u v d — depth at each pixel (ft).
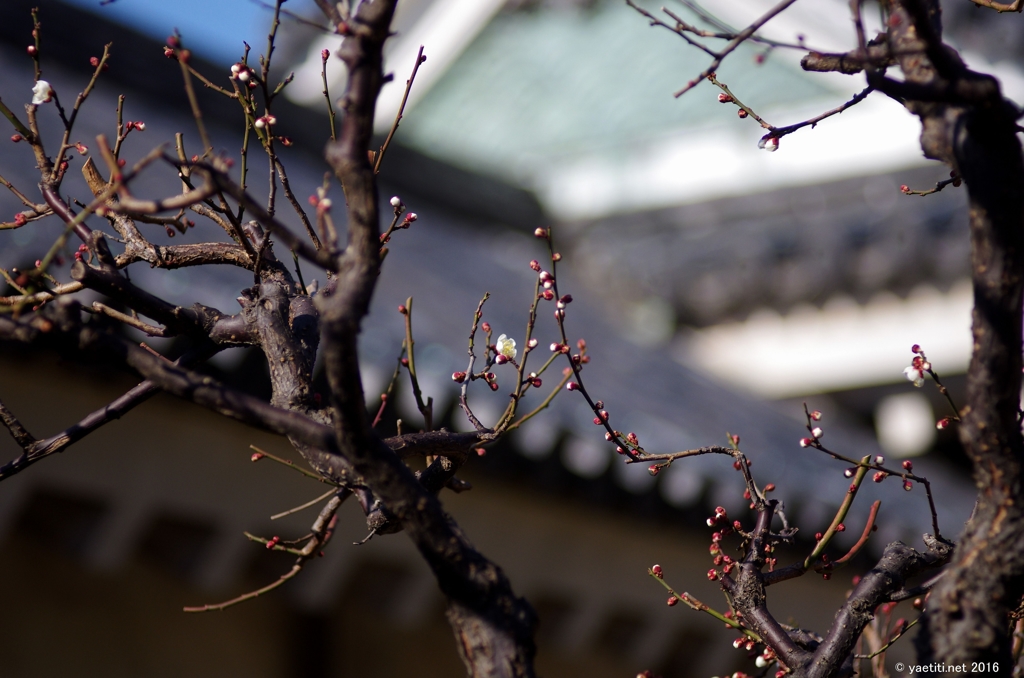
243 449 16.92
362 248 5.09
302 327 7.58
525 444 17.31
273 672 18.99
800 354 35.24
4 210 13.50
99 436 15.48
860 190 37.99
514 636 5.45
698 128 42.73
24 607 16.44
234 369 13.62
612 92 48.80
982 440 5.59
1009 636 5.66
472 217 40.45
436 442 7.36
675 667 22.21
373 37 5.08
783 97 42.93
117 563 16.26
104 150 5.19
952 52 5.66
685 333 37.42
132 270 13.44
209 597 18.53
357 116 5.09
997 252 5.42
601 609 20.45
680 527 19.48
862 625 7.06
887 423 34.83
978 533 5.70
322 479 7.45
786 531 8.12
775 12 6.56
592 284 39.93
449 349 16.81
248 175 26.45
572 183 43.86
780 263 35.27
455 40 53.52
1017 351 5.46
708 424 22.34
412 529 5.51
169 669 17.75
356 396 5.24
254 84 7.64
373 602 18.85
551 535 19.42
